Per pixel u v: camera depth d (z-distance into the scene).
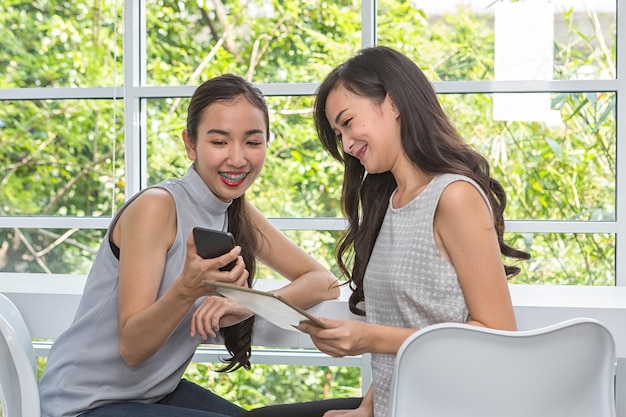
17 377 1.59
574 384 1.32
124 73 2.81
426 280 1.56
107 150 2.88
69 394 1.78
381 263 1.67
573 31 2.64
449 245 1.54
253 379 2.90
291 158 2.79
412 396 1.30
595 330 1.29
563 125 2.65
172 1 2.83
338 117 1.65
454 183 1.54
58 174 2.92
